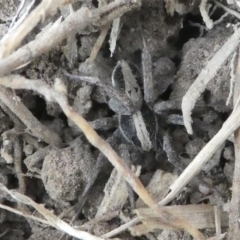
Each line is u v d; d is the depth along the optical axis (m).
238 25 0.11
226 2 0.11
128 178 0.10
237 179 0.10
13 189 0.11
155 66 0.11
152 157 0.11
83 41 0.11
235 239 0.10
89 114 0.11
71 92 0.11
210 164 0.11
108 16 0.10
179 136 0.11
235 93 0.10
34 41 0.10
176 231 0.11
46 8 0.10
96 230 0.11
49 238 0.11
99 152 0.11
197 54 0.11
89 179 0.11
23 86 0.10
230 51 0.10
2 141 0.11
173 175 0.11
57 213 0.11
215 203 0.11
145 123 0.11
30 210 0.11
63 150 0.11
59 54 0.11
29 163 0.11
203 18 0.11
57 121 0.11
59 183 0.11
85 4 0.11
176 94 0.11
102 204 0.11
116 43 0.11
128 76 0.11
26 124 0.11
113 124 0.11
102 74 0.11
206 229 0.11
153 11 0.11
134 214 0.11
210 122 0.11
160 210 0.10
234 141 0.10
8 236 0.12
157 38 0.11
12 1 0.11
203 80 0.10
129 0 0.10
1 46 0.10
